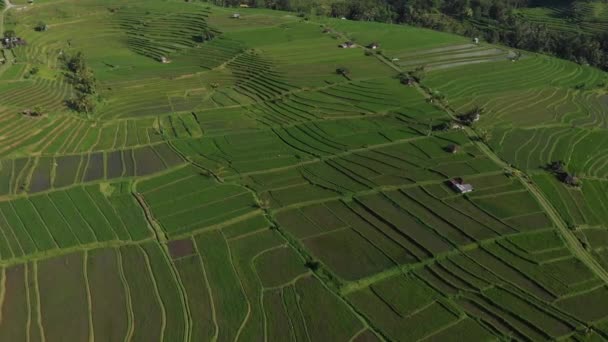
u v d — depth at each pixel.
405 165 70.81
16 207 60.47
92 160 72.56
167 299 47.81
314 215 60.47
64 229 56.78
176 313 46.31
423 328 45.00
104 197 63.59
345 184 66.56
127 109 91.88
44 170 69.12
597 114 89.00
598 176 68.75
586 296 48.41
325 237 56.72
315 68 109.81
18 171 67.94
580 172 69.19
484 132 78.00
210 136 81.50
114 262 52.41
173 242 55.72
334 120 86.50
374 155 73.88
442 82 101.12
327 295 48.72
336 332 44.62
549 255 53.62
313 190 65.50
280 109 92.00
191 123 86.50
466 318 46.12
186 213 60.62
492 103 91.69
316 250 54.62
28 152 72.69
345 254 54.06
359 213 60.72
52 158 72.31
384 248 54.94
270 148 77.50
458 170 69.12
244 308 47.03
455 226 57.75
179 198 63.81
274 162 72.88
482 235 56.41
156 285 49.50
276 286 49.72
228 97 99.06
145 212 60.91
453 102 91.69
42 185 65.44
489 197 63.16
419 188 65.25
